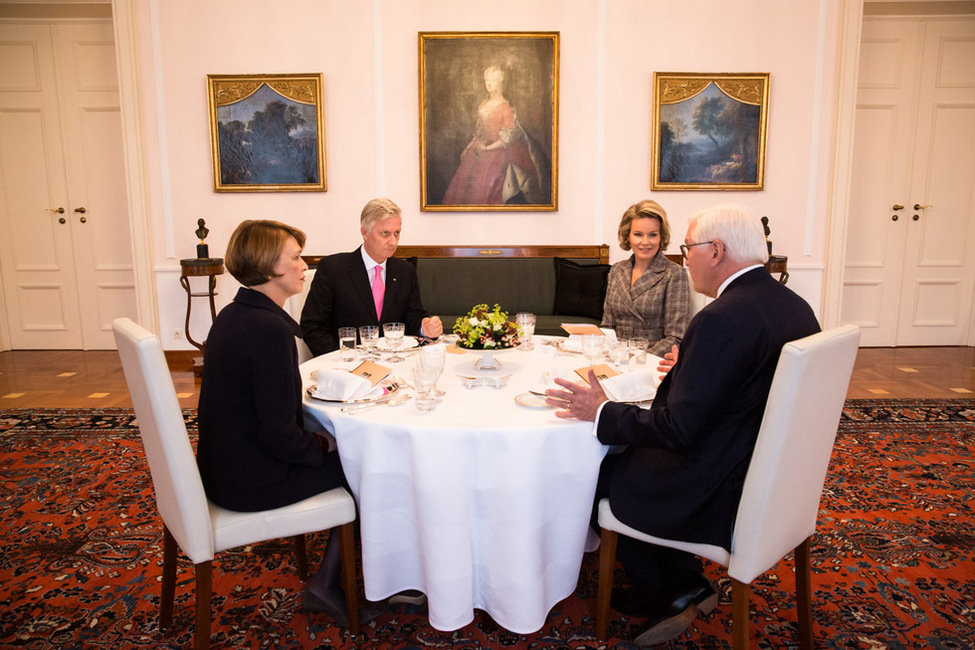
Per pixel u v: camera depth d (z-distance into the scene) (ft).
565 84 16.58
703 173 16.79
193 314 17.13
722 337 4.87
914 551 7.58
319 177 16.66
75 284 19.06
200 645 5.25
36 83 18.20
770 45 16.44
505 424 5.16
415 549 5.60
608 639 5.94
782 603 6.53
